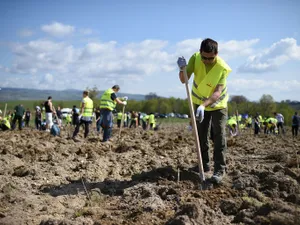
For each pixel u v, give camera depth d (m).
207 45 4.51
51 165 6.70
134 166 6.67
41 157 7.50
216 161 4.88
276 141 13.98
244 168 5.84
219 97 4.84
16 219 3.75
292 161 5.96
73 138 11.55
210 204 3.94
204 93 4.96
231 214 3.78
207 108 4.94
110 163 6.99
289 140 15.27
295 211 3.34
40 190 5.03
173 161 7.12
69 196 4.69
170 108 86.19
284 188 4.30
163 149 9.11
